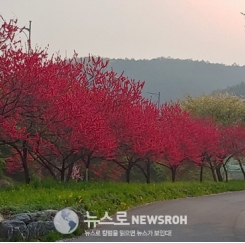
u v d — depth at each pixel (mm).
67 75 23281
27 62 18984
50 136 22469
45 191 18656
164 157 33656
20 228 11836
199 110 52625
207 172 54219
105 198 19312
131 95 27016
